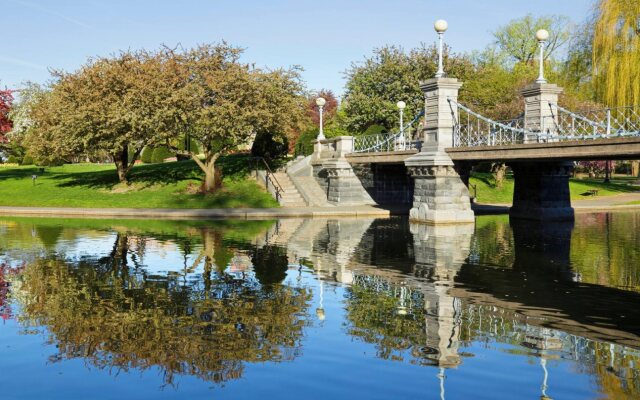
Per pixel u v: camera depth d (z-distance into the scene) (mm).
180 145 47094
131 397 6980
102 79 33188
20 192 37125
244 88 33094
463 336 9094
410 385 7250
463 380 7410
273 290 12172
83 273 13977
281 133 35469
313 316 10203
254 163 38875
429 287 12445
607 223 25578
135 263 15312
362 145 35938
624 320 9961
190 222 26250
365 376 7543
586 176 57719
